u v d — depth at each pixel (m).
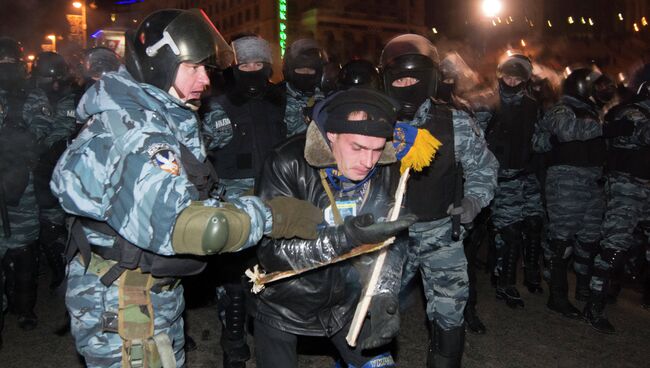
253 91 3.81
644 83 4.79
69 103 4.60
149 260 1.83
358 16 54.38
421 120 2.95
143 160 1.68
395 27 56.31
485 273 6.09
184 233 1.63
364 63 3.67
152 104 1.81
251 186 3.89
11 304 4.71
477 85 5.08
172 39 1.86
